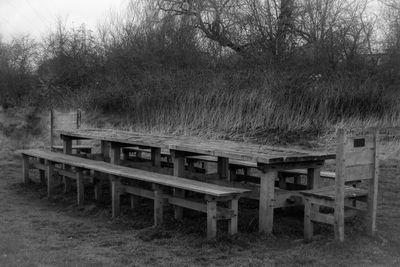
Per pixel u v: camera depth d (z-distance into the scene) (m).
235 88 15.59
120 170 7.34
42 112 18.36
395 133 13.14
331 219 5.61
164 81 17.53
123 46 21.88
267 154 6.10
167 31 21.11
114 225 6.69
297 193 6.26
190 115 15.45
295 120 14.30
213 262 5.00
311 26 19.27
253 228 6.35
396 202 7.98
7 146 14.95
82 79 21.80
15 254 5.13
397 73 16.30
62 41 23.23
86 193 8.71
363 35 18.83
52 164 8.84
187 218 6.80
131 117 17.45
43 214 7.41
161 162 9.83
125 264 4.89
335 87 14.79
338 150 5.48
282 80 15.41
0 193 9.13
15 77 21.34
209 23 20.94
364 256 5.21
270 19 19.58
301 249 5.46
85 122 17.55
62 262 4.88
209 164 11.35
